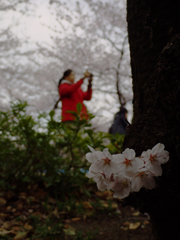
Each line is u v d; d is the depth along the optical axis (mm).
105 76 7117
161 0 1078
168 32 1062
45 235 1594
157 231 1057
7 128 2223
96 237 1737
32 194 2365
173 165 906
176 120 925
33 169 2471
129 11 1269
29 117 2148
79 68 7023
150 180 750
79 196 2512
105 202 2473
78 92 4156
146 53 1157
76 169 2406
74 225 1929
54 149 2305
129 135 1082
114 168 736
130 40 1278
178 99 898
